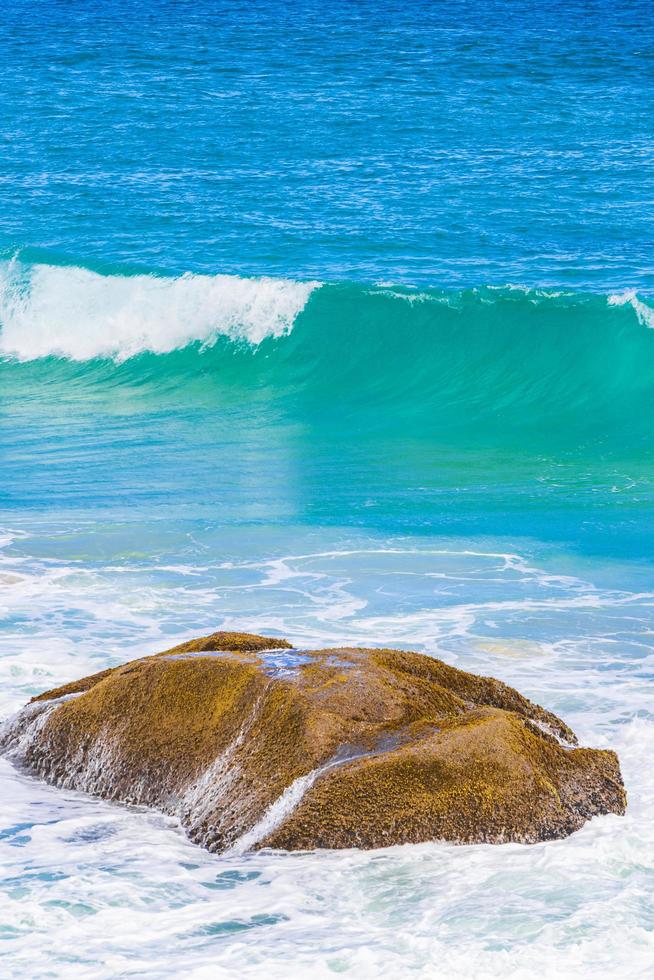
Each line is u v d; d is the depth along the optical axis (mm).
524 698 17609
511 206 66875
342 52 118625
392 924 12773
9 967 11984
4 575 27672
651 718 19297
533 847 14414
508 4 161375
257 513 32750
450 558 28797
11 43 127750
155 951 12297
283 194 70188
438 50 119875
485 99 96625
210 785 15609
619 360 47344
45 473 37344
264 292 52469
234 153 80438
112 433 43156
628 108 93625
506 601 25750
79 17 148875
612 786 15461
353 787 14719
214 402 48219
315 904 13289
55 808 16125
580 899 13117
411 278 55031
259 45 123500
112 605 25562
